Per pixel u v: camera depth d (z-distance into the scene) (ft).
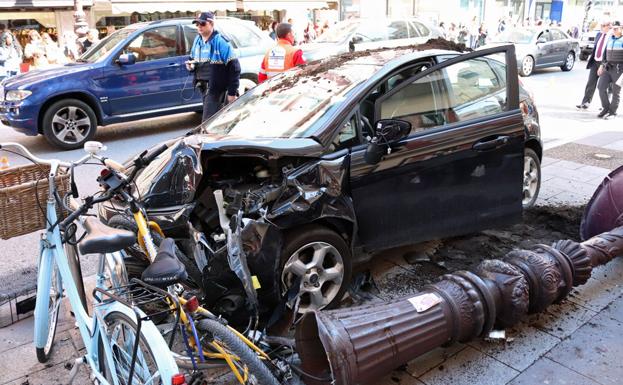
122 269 9.13
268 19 77.66
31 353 10.59
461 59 13.38
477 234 15.96
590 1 112.06
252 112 13.52
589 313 11.60
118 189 8.48
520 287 10.09
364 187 11.60
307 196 10.66
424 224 12.75
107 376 8.18
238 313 9.91
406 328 8.86
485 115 13.76
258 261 10.09
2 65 47.09
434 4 94.32
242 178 11.84
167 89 31.45
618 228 13.03
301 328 8.97
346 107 11.87
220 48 23.54
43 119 27.76
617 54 33.04
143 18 66.28
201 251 10.01
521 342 10.60
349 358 8.15
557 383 9.41
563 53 62.95
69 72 28.50
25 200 9.62
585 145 26.84
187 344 7.67
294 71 15.42
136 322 7.31
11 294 12.76
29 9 57.16
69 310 12.03
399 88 12.51
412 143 12.21
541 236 15.90
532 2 115.24
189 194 10.69
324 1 76.64
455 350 10.39
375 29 42.27
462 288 9.73
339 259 11.44
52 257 9.71
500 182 13.92
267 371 7.48
